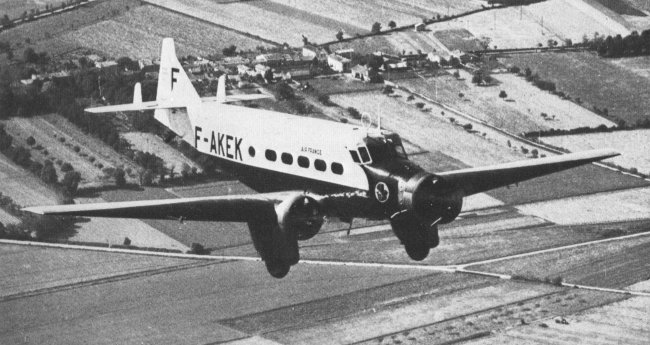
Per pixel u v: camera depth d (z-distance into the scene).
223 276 119.56
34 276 119.50
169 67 73.06
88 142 161.62
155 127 164.75
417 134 171.88
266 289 116.25
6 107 170.12
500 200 148.25
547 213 143.88
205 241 130.12
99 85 182.62
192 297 114.19
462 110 183.50
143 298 113.94
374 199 53.12
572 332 105.62
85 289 116.00
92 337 104.69
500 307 112.25
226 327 107.00
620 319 108.88
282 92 184.38
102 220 135.50
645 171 159.50
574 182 154.88
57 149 158.75
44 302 112.94
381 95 188.25
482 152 165.88
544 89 193.25
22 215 135.88
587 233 136.38
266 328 107.06
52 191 143.38
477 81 195.00
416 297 114.69
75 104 172.00
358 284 117.50
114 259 124.38
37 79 186.75
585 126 177.50
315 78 195.50
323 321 108.44
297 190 56.78
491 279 120.19
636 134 174.12
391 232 133.25
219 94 71.12
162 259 124.62
